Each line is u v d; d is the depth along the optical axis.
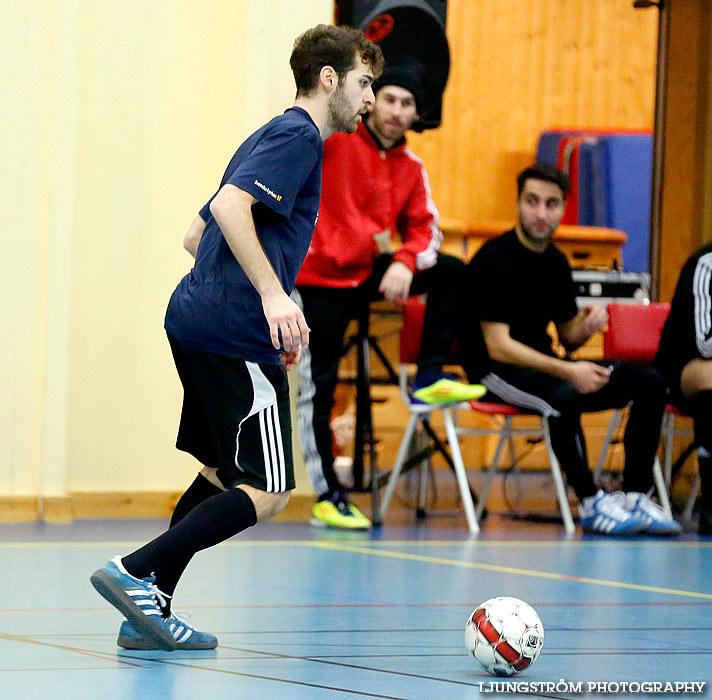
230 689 7.73
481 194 39.53
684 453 23.69
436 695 7.68
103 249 19.58
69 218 18.80
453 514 22.77
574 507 25.30
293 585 12.84
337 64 9.80
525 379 19.75
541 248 20.16
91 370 19.52
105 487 19.61
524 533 19.66
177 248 20.03
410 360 20.64
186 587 12.52
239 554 15.52
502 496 27.39
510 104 39.62
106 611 10.82
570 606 11.95
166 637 9.01
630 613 11.61
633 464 20.14
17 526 18.00
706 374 20.27
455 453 19.89
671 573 14.99
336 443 27.94
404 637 9.93
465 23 39.03
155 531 17.69
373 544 17.16
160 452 19.95
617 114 40.31
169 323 9.67
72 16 18.75
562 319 20.89
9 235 18.59
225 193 9.03
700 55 27.44
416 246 19.20
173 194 20.02
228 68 20.16
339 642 9.65
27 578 12.74
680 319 20.53
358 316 20.19
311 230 9.70
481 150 39.47
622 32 40.09
